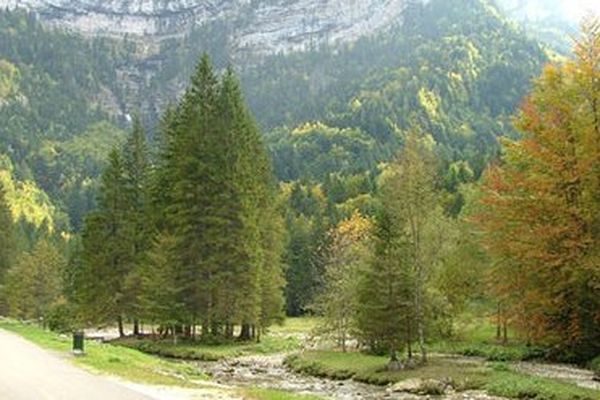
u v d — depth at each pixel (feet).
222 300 192.85
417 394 109.70
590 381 111.45
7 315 362.33
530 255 125.59
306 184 647.15
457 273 178.81
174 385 87.40
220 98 204.64
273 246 217.15
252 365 156.76
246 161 199.52
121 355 131.85
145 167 233.96
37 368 97.66
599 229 123.24
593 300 128.06
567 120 129.70
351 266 175.11
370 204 469.16
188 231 196.03
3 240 343.67
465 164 515.91
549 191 127.24
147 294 204.64
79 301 229.04
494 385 109.40
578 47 131.75
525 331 135.44
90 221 228.43
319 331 178.70
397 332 134.10
